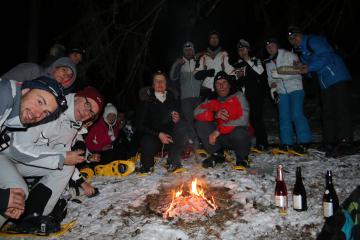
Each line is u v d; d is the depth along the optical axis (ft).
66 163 12.30
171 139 17.13
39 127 12.05
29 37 28.99
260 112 21.07
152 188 15.75
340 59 19.24
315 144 21.72
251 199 14.48
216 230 12.63
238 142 17.57
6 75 14.03
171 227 12.85
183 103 21.43
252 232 12.44
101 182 16.94
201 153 20.01
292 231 12.39
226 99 17.71
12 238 12.66
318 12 30.14
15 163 12.46
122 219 13.58
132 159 19.47
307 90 20.31
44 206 12.62
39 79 10.54
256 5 33.45
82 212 14.21
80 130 14.05
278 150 20.25
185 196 14.70
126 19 32.81
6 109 10.36
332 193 13.01
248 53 20.98
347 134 19.02
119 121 20.17
